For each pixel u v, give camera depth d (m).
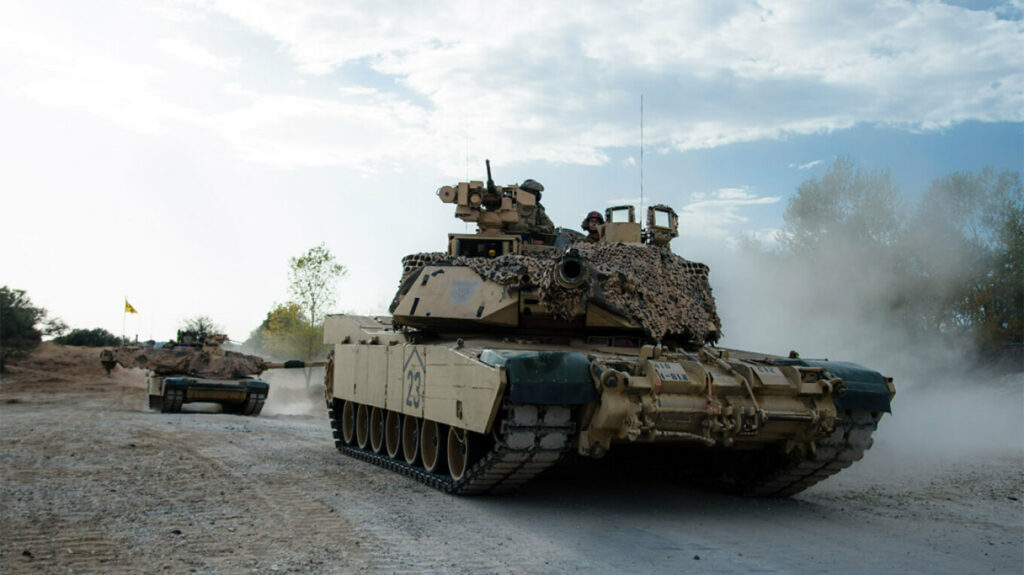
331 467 14.41
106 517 9.28
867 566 7.92
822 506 11.64
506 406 10.06
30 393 39.88
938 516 10.85
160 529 8.72
